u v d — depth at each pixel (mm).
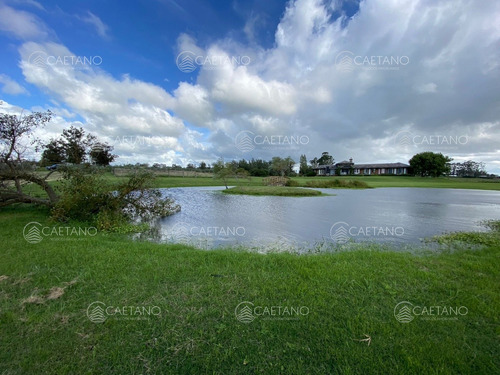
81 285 3340
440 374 1936
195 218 9961
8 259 4266
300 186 31156
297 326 2482
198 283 3420
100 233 6602
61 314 2680
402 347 2197
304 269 3889
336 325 2510
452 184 36688
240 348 2193
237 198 18047
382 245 6168
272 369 1982
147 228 7859
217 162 26828
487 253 5074
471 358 2098
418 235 7344
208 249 5723
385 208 13219
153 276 3621
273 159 48812
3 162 8047
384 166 66625
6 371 1963
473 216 10797
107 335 2354
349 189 28797
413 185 34438
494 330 2447
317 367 2002
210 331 2416
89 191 7715
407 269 3926
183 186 28438
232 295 3088
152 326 2480
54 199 9023
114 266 4012
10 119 7957
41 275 3648
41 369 1984
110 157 11297
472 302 2924
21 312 2699
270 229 8070
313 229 8102
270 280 3514
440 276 3672
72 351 2168
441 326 2490
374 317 2627
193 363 2041
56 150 10133
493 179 52844
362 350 2164
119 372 1961
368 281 3467
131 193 9117
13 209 9148
